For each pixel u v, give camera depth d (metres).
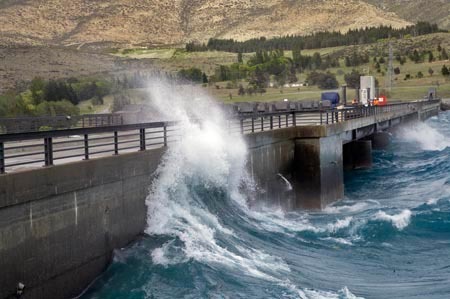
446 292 18.50
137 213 20.11
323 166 32.66
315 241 24.75
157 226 20.92
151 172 20.98
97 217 17.80
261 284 17.59
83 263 17.11
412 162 49.88
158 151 21.45
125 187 19.34
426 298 17.98
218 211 24.70
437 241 24.86
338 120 38.50
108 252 18.38
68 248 16.45
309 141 32.50
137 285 16.95
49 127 35.66
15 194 14.41
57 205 16.00
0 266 13.99
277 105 53.31
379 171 45.50
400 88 164.50
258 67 179.88
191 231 21.22
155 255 18.77
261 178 29.19
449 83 168.75
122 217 19.17
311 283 18.70
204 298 16.14
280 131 31.23
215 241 21.12
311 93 137.25
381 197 35.47
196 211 22.92
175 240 20.08
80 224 16.98
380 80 181.75
